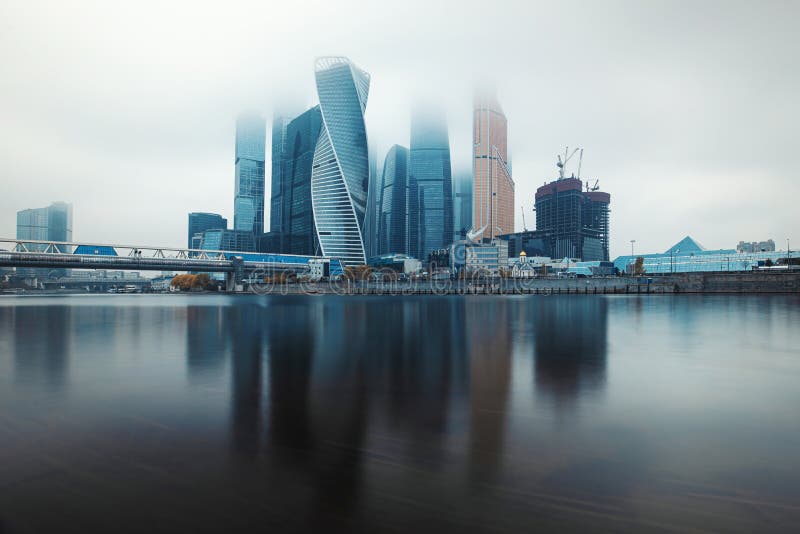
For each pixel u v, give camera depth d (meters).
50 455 10.09
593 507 7.57
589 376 18.72
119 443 10.84
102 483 8.66
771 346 28.14
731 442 10.72
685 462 9.50
